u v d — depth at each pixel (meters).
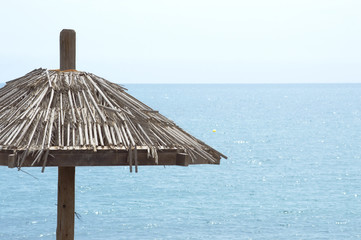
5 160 7.82
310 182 59.19
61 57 10.19
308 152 85.50
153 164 8.20
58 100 9.12
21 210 44.91
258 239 37.16
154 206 47.09
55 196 50.91
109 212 44.62
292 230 39.28
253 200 49.84
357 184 57.53
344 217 42.78
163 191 54.28
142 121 9.00
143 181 60.09
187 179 61.59
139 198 50.62
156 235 38.06
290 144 96.06
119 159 8.04
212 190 55.00
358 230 39.03
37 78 9.78
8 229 39.25
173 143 8.73
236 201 49.41
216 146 92.75
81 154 7.88
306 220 42.06
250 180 60.88
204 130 120.50
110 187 56.34
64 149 7.84
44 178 61.00
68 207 9.21
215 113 176.75
